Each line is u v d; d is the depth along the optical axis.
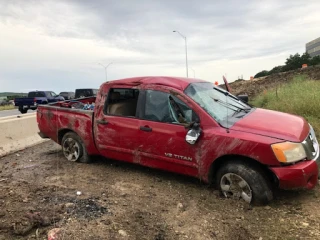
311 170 3.63
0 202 4.02
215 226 3.39
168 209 3.83
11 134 7.19
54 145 7.75
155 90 4.64
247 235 3.19
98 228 3.32
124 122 4.86
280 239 3.08
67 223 3.41
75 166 5.73
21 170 5.69
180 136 4.25
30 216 3.51
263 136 3.73
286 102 9.03
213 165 4.11
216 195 4.18
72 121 5.72
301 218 3.46
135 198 4.18
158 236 3.21
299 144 3.65
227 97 5.07
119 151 5.02
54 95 29.08
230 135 3.86
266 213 3.62
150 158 4.65
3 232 3.25
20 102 24.50
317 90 9.59
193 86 4.70
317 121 7.29
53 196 4.26
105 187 4.62
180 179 4.84
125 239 3.13
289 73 22.30
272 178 4.02
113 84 5.13
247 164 3.84
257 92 17.41
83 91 25.97
